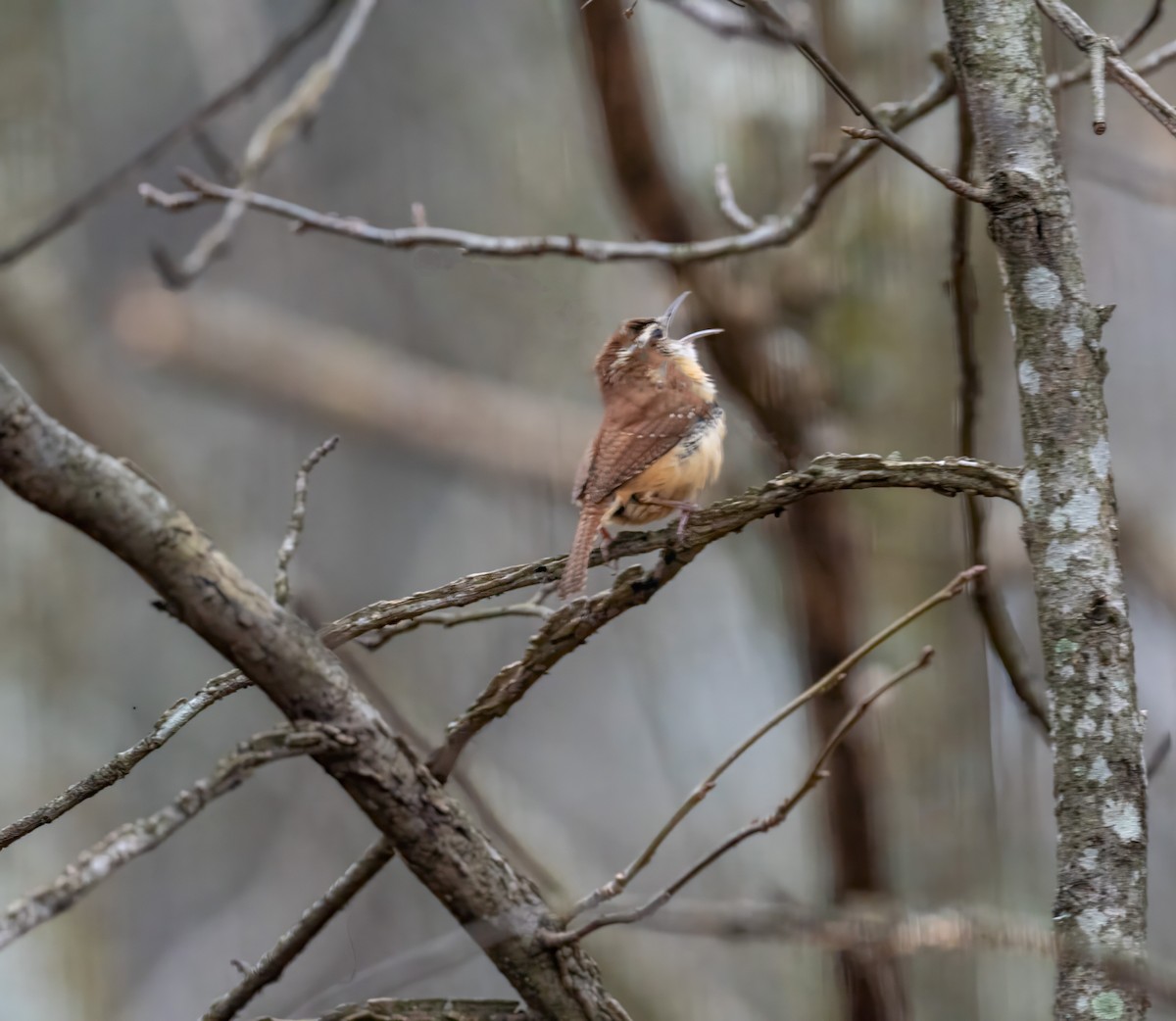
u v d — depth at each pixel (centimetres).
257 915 1892
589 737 2041
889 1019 978
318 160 2069
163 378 2075
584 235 1700
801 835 1714
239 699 1988
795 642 1123
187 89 2084
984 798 1084
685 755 1858
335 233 879
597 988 535
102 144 2048
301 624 468
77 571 1608
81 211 912
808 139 1149
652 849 513
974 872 1064
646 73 1017
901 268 1138
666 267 1066
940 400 1138
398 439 1795
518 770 1967
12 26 1662
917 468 529
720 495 1249
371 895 1850
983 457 1380
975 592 734
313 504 2144
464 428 1767
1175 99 1648
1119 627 479
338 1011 554
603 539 788
